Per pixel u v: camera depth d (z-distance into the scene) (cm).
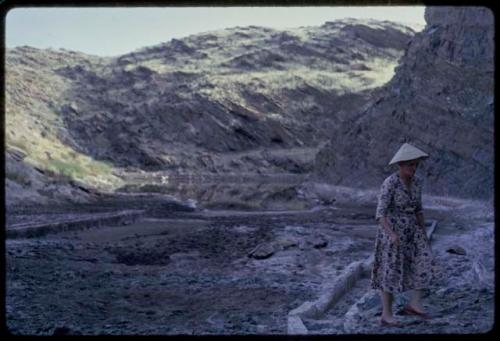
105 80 10300
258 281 1192
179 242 1736
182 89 9106
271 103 8656
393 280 763
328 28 11994
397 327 758
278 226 2098
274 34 12200
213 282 1189
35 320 859
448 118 3425
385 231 764
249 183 5759
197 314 930
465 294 929
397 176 766
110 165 8062
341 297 1073
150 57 11850
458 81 3534
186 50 11925
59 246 1571
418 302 805
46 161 4197
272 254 1497
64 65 11194
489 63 3334
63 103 9294
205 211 2823
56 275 1206
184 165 7975
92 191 3559
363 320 816
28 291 1048
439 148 3384
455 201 2981
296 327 784
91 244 1664
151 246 1664
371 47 11288
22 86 9256
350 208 3044
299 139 8312
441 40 3791
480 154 3130
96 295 1053
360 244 1662
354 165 4234
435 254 1341
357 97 8938
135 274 1272
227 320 881
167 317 907
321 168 4581
